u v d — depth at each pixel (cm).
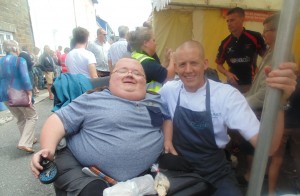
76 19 1786
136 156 161
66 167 157
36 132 521
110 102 170
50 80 930
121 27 461
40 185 314
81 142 167
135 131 166
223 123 170
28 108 414
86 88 221
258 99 206
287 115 155
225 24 489
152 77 238
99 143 161
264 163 102
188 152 177
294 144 165
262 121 101
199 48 168
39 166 143
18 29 976
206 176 174
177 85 187
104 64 493
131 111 169
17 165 372
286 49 92
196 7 461
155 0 372
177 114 177
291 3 86
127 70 178
